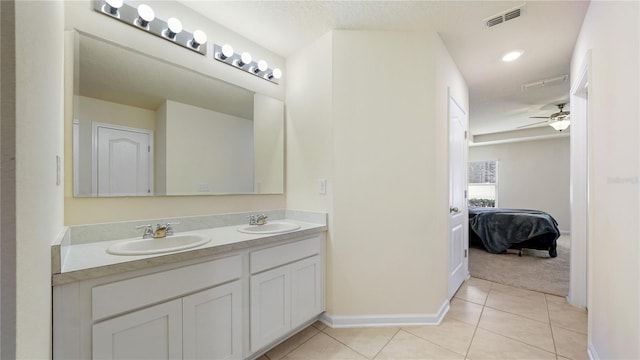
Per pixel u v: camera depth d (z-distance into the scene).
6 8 0.43
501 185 6.91
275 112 2.38
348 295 2.00
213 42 1.98
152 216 1.66
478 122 5.19
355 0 1.73
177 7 1.78
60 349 0.94
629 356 1.11
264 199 2.28
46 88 0.74
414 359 1.61
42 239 0.68
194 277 1.29
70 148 1.37
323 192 2.10
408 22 1.96
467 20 1.93
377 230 2.01
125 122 1.57
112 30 1.52
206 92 1.94
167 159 1.74
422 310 2.02
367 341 1.79
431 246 2.03
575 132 2.34
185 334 1.25
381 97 2.03
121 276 1.07
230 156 2.07
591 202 1.66
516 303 2.39
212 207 1.96
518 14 1.86
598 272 1.53
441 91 2.19
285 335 1.79
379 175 2.02
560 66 2.69
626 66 1.14
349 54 2.04
